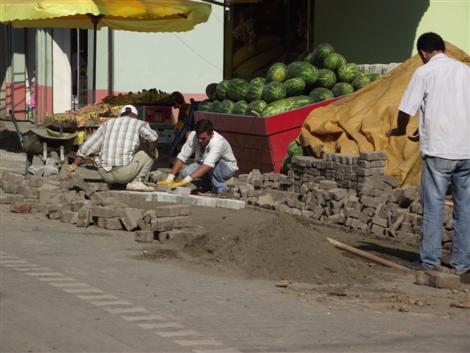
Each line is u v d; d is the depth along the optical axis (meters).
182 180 16.86
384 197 14.38
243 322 8.65
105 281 10.23
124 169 16.27
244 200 16.48
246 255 11.21
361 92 18.28
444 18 23.30
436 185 11.39
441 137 11.32
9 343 7.68
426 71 11.39
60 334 8.01
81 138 23.08
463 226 11.48
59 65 35.72
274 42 24.69
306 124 17.69
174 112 28.94
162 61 34.16
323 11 24.27
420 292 10.40
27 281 10.08
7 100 42.44
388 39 23.48
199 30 34.59
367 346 7.98
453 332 8.61
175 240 12.71
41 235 13.04
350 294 10.11
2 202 15.84
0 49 43.81
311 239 11.34
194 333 8.19
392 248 13.05
